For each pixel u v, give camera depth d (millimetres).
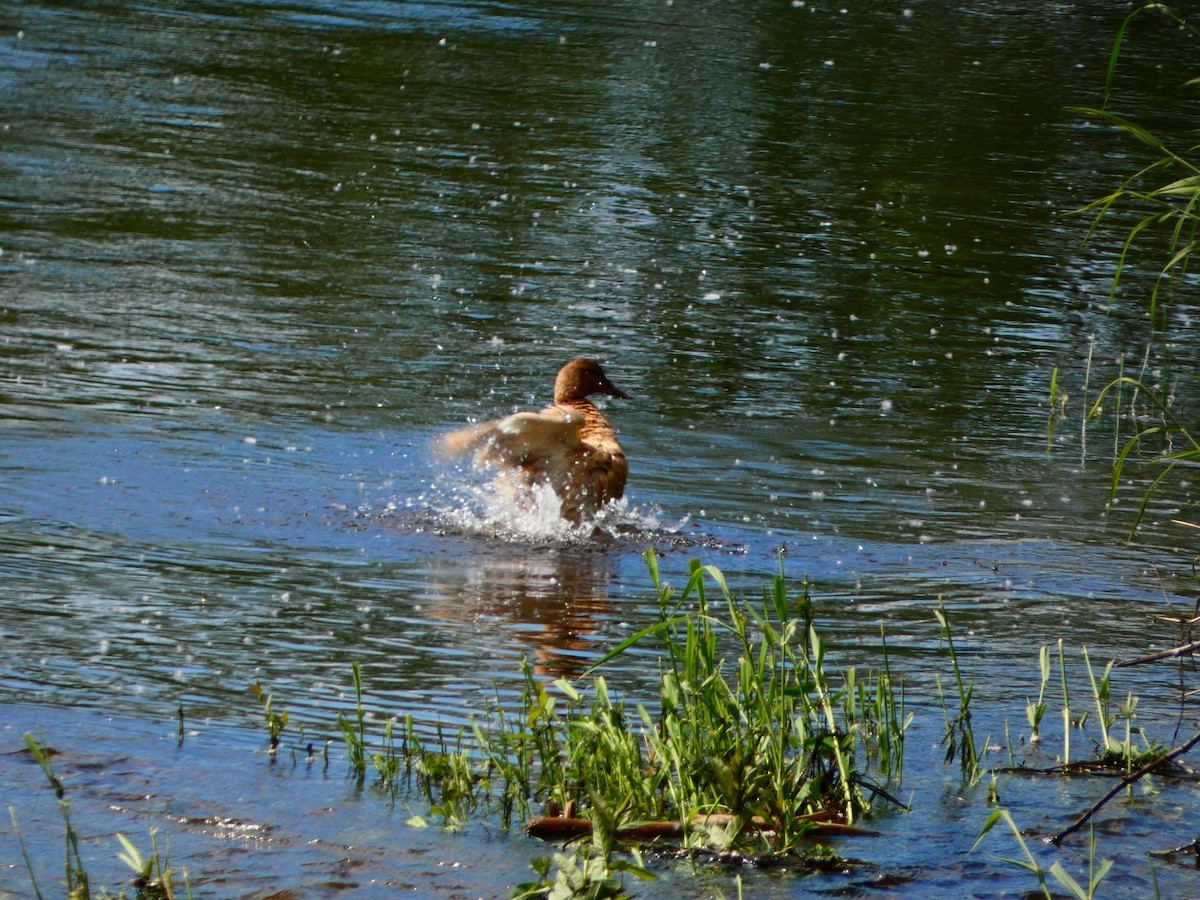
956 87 41625
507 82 38062
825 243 27281
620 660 10914
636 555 13805
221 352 19453
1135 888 7559
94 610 11414
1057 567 14023
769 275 25172
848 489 16219
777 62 43094
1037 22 53000
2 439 15578
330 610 11766
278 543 13461
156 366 18641
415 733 9320
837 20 50281
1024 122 38125
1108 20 54375
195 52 38500
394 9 45969
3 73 34594
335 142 31516
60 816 7789
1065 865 7789
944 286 25266
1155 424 19422
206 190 27438
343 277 23328
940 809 8500
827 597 12820
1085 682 10945
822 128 36094
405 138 32219
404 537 13891
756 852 7832
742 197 29875
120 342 19422
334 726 9398
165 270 22828
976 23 51938
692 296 23734
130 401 17250
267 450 16094
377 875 7305
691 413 18609
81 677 10000
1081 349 22438
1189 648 9859
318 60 38750
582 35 44469
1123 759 9266
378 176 29328
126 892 7016
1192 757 9484
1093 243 28453
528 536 14180
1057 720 10125
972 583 13414
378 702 9875
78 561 12555
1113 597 13195
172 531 13547
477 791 8492
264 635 11102
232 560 12891
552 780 8461
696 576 8859
